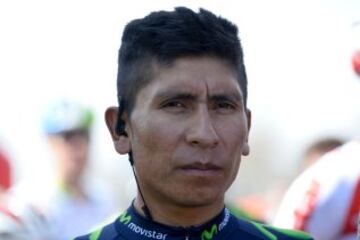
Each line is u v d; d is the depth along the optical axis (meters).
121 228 3.22
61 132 6.59
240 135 3.02
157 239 3.10
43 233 5.77
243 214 5.87
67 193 6.52
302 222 5.29
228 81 3.01
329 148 7.07
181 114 2.97
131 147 3.12
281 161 12.66
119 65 3.18
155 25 3.05
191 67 2.99
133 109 3.08
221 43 3.03
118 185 11.20
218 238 3.16
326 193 5.24
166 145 2.96
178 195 2.97
